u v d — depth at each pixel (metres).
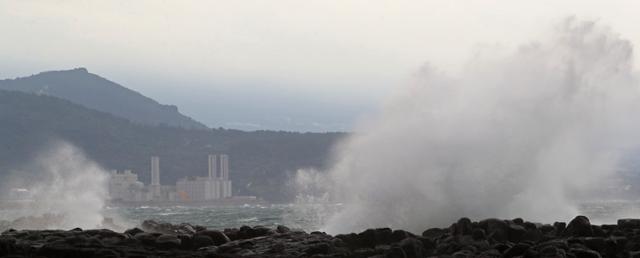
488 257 31.48
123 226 64.69
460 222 36.78
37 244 37.84
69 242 36.25
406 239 34.75
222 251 35.97
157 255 32.72
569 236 35.38
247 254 34.50
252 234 40.38
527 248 31.56
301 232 40.09
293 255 33.97
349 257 33.97
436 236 37.59
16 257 31.06
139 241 37.97
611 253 32.53
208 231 38.81
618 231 35.91
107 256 31.69
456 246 34.22
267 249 35.47
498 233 36.03
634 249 33.06
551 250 30.53
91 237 38.50
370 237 36.19
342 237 36.62
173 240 37.59
